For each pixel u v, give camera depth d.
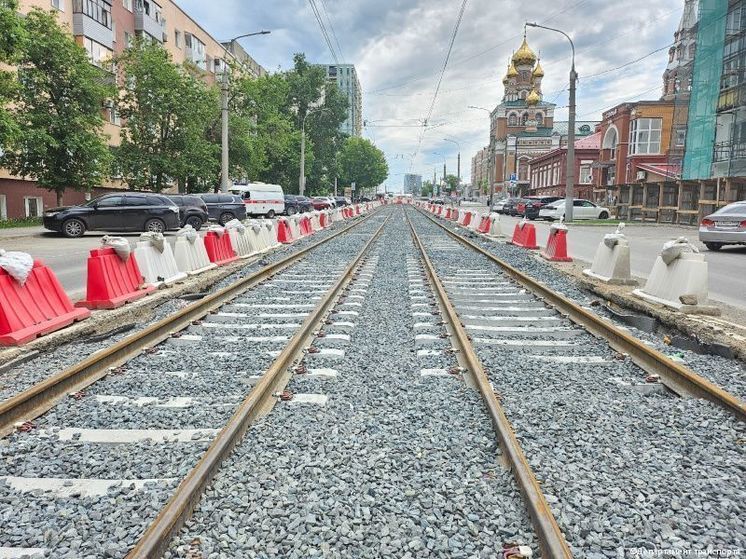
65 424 4.45
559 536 2.73
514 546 2.88
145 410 4.68
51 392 4.92
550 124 92.81
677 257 8.30
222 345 6.71
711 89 35.53
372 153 108.50
